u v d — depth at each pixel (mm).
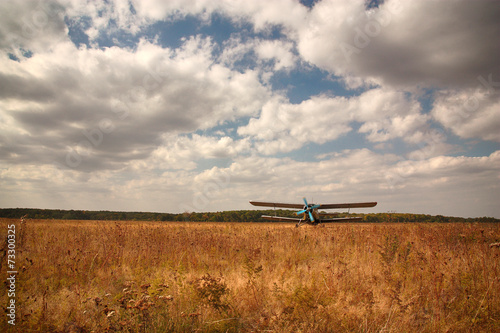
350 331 3822
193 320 3992
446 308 4355
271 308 4559
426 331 3785
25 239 8906
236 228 18297
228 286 5590
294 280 5918
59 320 4027
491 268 5852
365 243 10148
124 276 6480
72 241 9938
